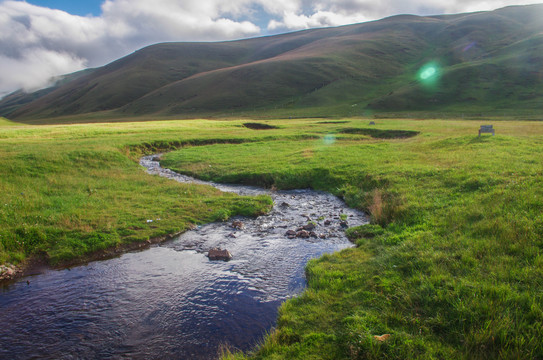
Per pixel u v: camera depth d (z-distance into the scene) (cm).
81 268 1132
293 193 2205
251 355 672
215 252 1186
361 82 17838
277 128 6825
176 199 1922
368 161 2623
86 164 2839
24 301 920
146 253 1246
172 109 18375
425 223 1259
